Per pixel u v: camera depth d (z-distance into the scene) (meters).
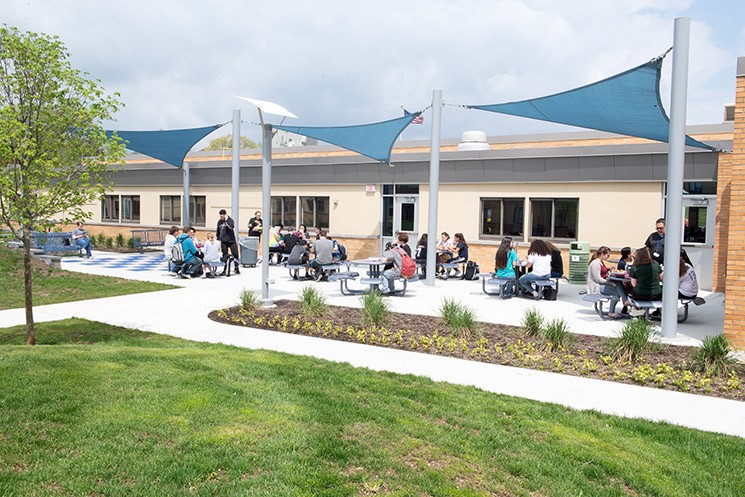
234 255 19.22
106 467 4.30
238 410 5.45
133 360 7.16
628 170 17.75
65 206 8.30
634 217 18.00
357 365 8.04
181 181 28.30
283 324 10.62
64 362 6.86
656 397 6.92
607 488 4.51
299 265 17.70
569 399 6.77
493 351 8.98
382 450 4.82
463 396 6.52
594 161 18.22
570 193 18.95
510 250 15.01
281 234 22.94
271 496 4.03
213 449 4.62
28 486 4.02
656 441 5.50
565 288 17.12
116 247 28.66
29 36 8.07
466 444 5.09
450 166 20.73
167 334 9.95
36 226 8.26
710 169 16.73
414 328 10.45
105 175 9.73
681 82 10.21
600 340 9.94
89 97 8.33
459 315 10.17
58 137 8.33
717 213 16.47
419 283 17.55
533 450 5.07
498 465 4.77
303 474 4.33
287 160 24.39
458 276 19.22
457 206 21.05
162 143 22.52
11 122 7.58
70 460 4.37
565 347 9.03
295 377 6.85
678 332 10.95
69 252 25.25
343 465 4.54
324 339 9.71
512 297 14.95
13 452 4.46
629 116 13.96
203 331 10.23
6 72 7.97
